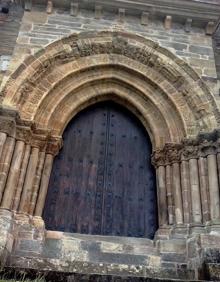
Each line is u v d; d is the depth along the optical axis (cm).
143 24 1303
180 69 1224
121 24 1292
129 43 1248
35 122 1105
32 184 1060
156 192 1173
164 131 1203
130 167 1210
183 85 1210
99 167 1191
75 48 1218
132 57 1261
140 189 1179
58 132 1159
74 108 1217
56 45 1200
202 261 902
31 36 1205
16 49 1166
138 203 1154
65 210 1108
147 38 1263
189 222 1043
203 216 1034
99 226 1098
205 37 1322
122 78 1259
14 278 700
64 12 1282
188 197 1075
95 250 1003
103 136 1250
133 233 1105
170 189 1113
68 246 1000
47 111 1155
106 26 1275
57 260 931
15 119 1052
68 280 707
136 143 1256
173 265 979
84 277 712
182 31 1320
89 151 1213
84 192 1145
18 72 1123
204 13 1312
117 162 1212
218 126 1123
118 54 1262
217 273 833
